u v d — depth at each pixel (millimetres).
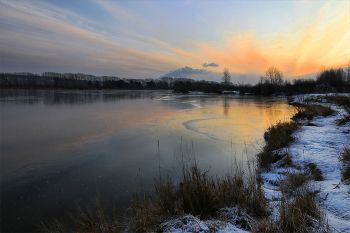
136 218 2686
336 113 10289
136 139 8148
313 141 6312
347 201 2717
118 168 5422
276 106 20500
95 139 8125
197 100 28922
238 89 57375
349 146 5344
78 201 3887
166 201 2977
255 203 2836
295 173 4293
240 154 6402
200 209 2809
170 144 7504
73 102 23047
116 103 23031
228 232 2178
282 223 2234
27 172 5207
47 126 10414
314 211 2406
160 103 23672
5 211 3627
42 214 3521
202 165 5500
